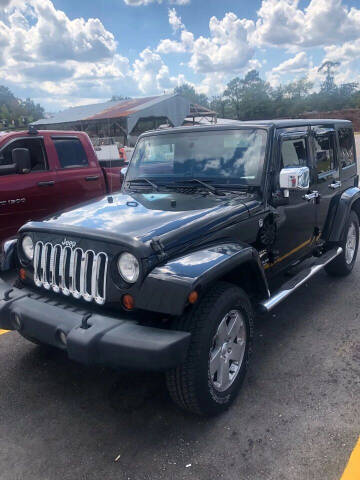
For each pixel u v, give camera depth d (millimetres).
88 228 2969
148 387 3480
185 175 4078
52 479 2586
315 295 5223
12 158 5734
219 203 3508
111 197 3871
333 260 5484
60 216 3402
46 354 4016
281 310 4832
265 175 3705
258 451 2746
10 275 3596
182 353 2609
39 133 6168
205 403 2900
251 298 3596
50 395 3398
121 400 3318
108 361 2627
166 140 4266
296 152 4230
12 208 5727
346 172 5625
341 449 2734
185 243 2949
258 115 98562
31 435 2959
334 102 97188
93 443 2869
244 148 3852
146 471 2621
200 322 2809
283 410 3127
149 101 30438
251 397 3287
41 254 3232
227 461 2676
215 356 2977
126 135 26953
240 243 3240
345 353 3883
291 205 4121
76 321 2781
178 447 2807
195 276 2672
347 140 5719
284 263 4227
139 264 2693
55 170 6203
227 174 3865
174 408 3203
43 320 2887
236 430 2943
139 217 3193
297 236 4352
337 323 4477
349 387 3373
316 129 4703
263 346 4059
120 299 2809
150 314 2840
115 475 2600
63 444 2867
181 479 2553
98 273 2867
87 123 28281
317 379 3492
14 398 3367
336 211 5215
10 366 3824
